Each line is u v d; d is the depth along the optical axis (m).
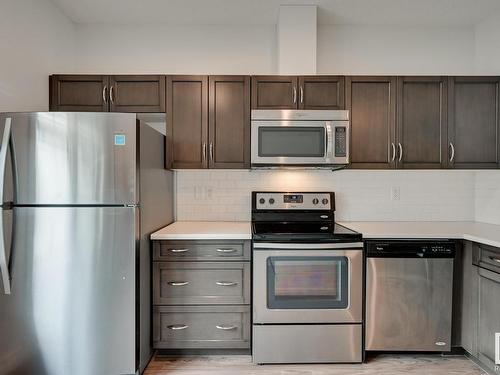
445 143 2.44
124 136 1.82
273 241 2.05
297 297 2.07
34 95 2.26
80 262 1.81
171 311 2.13
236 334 2.14
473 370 2.03
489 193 2.60
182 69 2.74
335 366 2.08
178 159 2.44
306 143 2.35
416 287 2.08
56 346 1.83
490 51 2.56
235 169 2.49
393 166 2.44
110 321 1.84
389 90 2.43
